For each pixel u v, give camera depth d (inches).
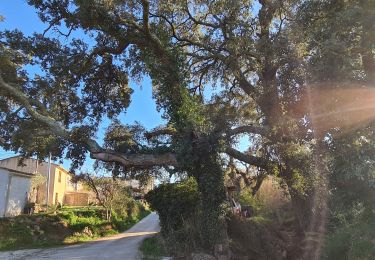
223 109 917.2
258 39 719.7
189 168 776.9
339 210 752.3
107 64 965.2
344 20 605.3
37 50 877.2
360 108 614.5
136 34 837.8
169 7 863.1
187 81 831.1
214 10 791.7
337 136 662.5
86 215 1568.7
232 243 760.3
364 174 679.1
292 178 745.0
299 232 831.7
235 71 820.0
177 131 785.6
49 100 914.1
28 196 1503.4
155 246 838.5
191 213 843.4
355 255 657.6
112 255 776.9
